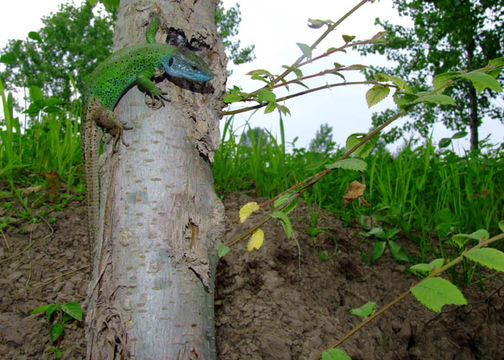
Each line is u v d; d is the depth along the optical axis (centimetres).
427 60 280
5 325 33
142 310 23
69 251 43
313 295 42
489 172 60
